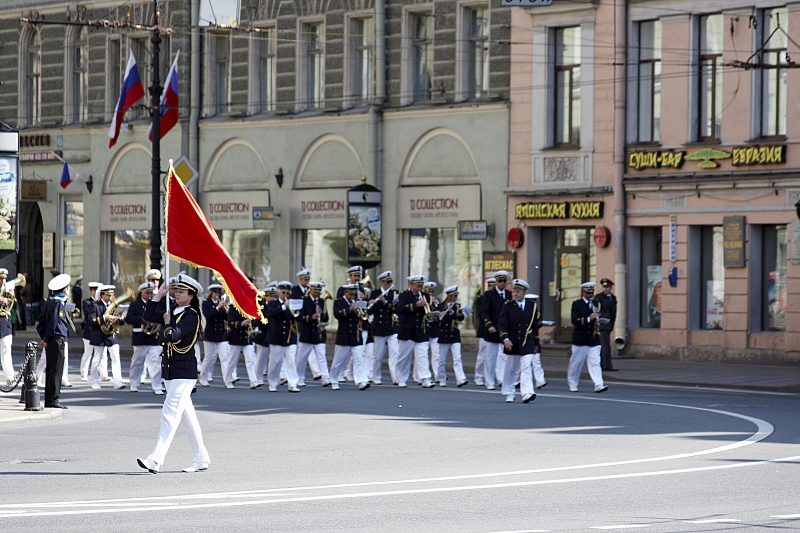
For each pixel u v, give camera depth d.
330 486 15.53
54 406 26.66
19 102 59.97
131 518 13.02
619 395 30.11
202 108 53.62
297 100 50.56
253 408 26.75
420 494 14.73
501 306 32.47
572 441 20.45
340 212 49.31
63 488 15.54
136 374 31.70
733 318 40.00
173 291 17.53
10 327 31.70
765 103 39.78
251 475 16.77
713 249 40.97
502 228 44.91
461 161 46.16
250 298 18.64
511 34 44.69
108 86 56.81
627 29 42.28
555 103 44.16
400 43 47.53
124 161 56.47
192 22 53.56
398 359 33.78
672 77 41.31
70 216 58.75
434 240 47.03
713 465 17.25
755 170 39.38
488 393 30.97
